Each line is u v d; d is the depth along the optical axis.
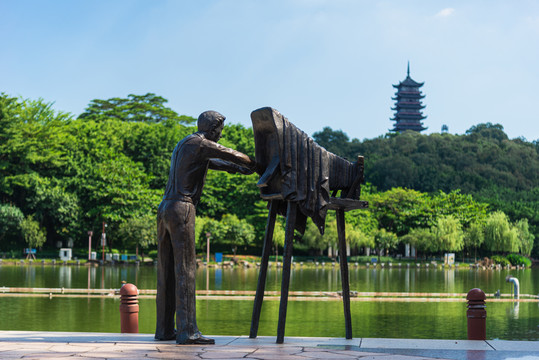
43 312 21.94
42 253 77.19
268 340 10.31
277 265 66.19
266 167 10.60
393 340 10.22
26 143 77.81
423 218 92.12
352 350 9.02
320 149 10.66
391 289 35.97
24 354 8.27
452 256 77.38
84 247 85.44
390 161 133.25
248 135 114.00
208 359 7.97
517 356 8.58
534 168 143.38
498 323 20.92
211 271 57.97
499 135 171.75
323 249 86.69
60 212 77.38
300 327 19.33
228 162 10.87
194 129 97.94
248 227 82.50
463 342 9.93
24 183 77.62
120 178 78.38
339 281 43.06
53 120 87.62
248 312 22.80
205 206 91.06
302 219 11.10
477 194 120.06
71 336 10.56
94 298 26.67
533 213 105.94
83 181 79.19
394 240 84.12
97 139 90.31
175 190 10.03
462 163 140.38
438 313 23.03
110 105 126.69
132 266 63.22
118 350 8.73
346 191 11.26
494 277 51.81
